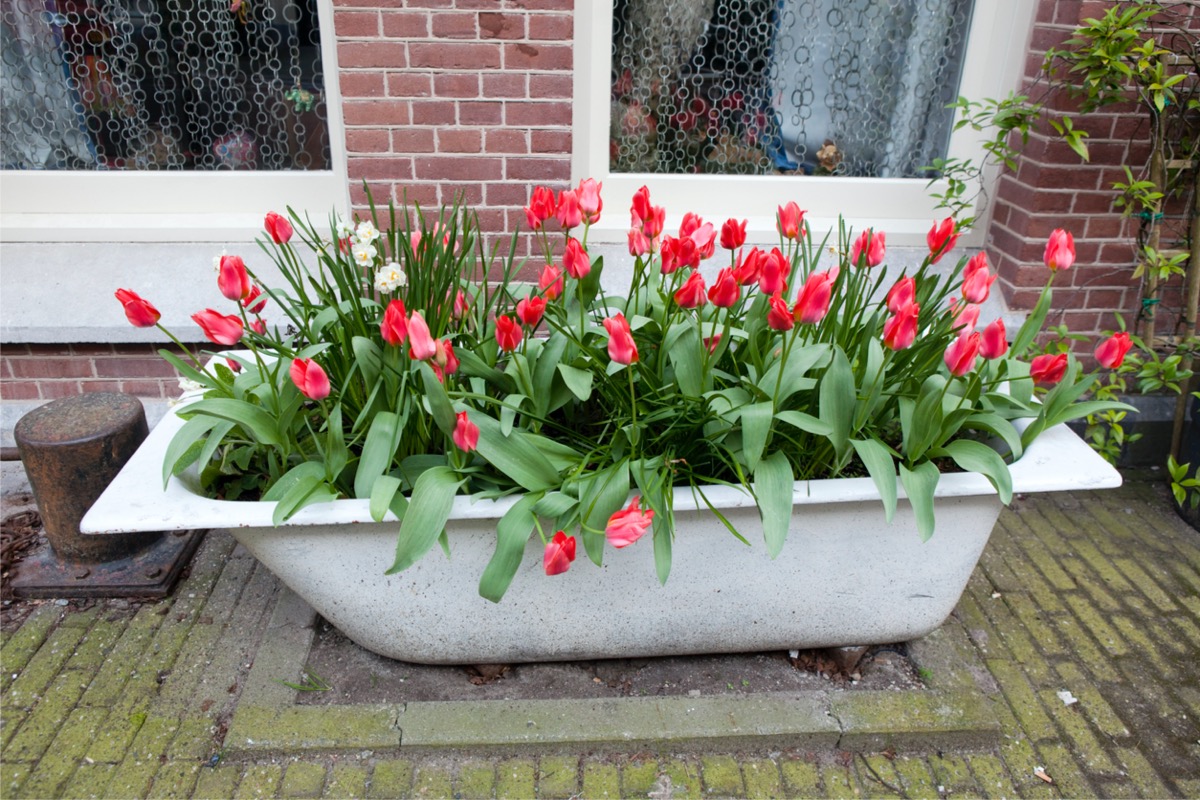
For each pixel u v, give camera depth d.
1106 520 2.64
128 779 1.71
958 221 2.91
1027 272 2.78
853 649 1.96
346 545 1.66
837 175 3.00
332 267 1.77
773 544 1.51
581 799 1.70
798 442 1.75
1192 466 2.68
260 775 1.72
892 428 1.93
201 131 2.84
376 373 1.69
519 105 2.54
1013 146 2.80
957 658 2.02
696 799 1.71
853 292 1.77
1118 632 2.16
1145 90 2.42
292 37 2.73
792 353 1.68
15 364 2.74
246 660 1.99
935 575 1.83
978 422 1.72
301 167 2.90
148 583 2.17
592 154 2.87
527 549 1.68
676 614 1.84
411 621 1.80
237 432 1.78
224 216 2.86
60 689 1.90
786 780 1.75
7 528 2.41
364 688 1.90
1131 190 2.48
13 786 1.68
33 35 2.69
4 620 2.09
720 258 2.90
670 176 2.94
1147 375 2.56
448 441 1.64
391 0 2.39
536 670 1.97
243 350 2.06
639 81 2.83
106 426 2.11
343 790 1.70
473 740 1.76
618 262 2.82
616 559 1.71
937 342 1.71
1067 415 1.78
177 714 1.85
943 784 1.75
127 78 2.76
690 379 1.69
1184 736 1.87
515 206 2.67
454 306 1.77
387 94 2.50
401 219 2.66
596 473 1.62
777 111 2.92
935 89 2.89
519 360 1.77
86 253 2.75
